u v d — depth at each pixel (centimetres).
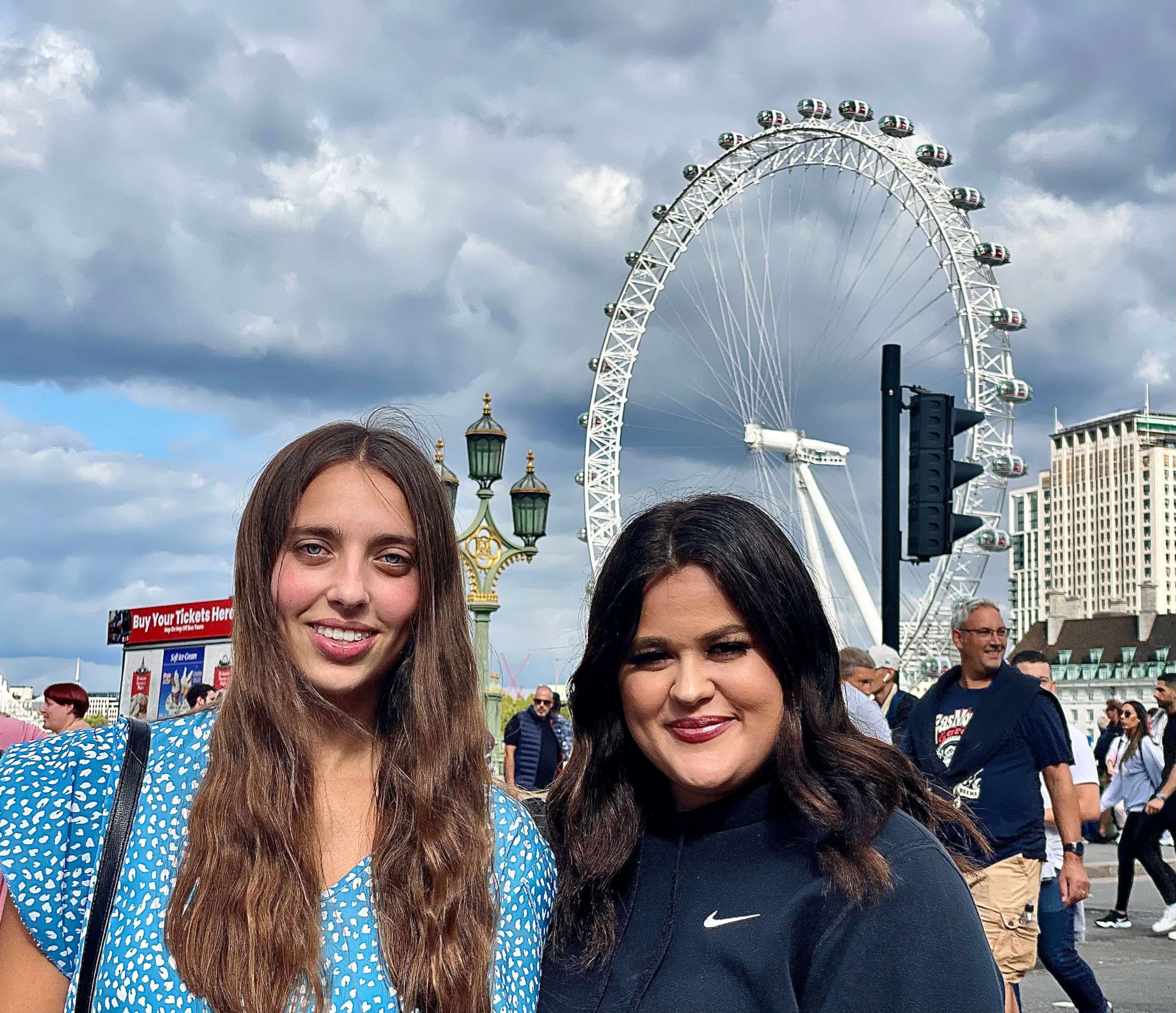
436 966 216
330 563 232
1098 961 891
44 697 922
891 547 862
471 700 239
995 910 551
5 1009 212
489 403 1221
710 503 247
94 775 217
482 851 230
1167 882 1030
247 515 234
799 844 235
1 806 212
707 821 245
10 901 211
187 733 229
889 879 219
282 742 222
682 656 242
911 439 885
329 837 228
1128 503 16712
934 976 213
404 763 231
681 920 237
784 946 224
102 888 210
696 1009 225
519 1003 230
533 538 1202
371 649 232
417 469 238
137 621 1599
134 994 204
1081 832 607
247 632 229
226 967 205
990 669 588
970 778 569
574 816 257
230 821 214
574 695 259
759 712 240
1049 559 17650
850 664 774
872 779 235
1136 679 9331
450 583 240
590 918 246
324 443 235
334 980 213
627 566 246
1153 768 1071
